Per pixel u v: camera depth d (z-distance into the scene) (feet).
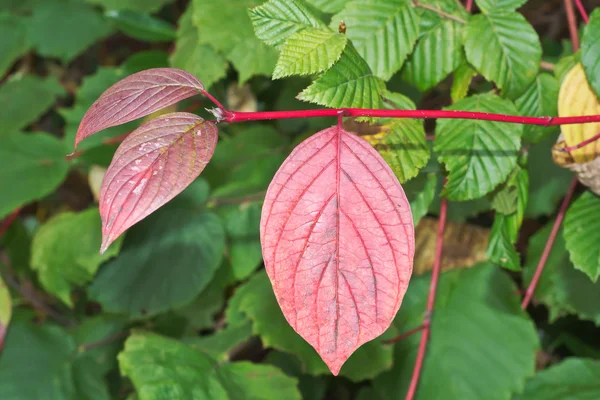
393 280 1.41
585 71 1.76
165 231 2.77
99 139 3.05
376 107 1.61
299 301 1.42
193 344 2.62
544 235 2.66
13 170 3.02
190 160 1.41
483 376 2.47
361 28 1.80
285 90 3.06
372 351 2.47
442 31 1.87
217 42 2.40
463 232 2.79
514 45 1.83
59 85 3.79
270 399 2.19
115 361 2.95
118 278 2.77
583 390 2.42
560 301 2.48
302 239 1.42
